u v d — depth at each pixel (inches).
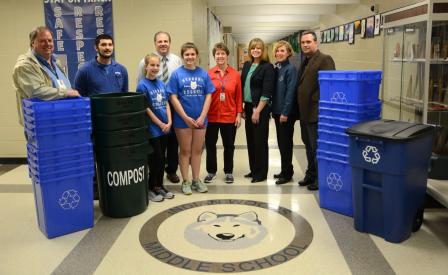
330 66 152.8
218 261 108.0
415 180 116.4
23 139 218.1
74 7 205.5
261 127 170.4
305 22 464.1
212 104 169.6
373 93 133.6
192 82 153.8
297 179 179.6
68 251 115.3
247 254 111.7
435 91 159.2
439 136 134.8
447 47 156.9
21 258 111.6
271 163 208.2
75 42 208.2
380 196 117.6
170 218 137.6
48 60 131.6
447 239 119.3
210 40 329.7
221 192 163.5
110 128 131.7
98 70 148.8
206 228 129.2
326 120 139.6
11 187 176.6
